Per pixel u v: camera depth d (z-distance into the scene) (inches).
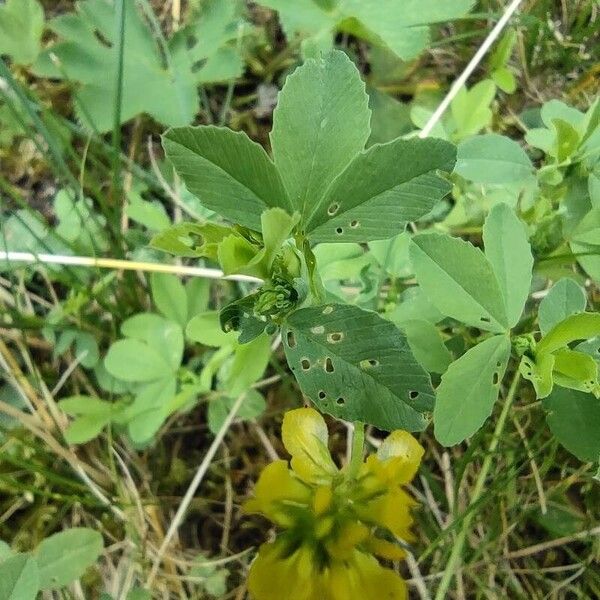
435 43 7.1
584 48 7.3
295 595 3.5
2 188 7.2
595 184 5.2
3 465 6.4
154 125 7.4
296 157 3.7
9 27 7.1
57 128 7.2
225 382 5.8
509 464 5.6
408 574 6.0
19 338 6.7
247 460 6.5
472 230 6.0
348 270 5.4
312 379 3.7
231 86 7.0
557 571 6.1
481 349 4.1
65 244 6.6
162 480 6.5
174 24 7.7
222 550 6.3
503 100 7.3
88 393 6.8
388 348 3.6
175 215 7.1
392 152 3.5
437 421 4.0
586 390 4.0
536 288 6.2
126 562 6.3
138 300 6.8
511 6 6.3
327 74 3.6
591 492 6.0
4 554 5.4
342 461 6.4
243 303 3.6
